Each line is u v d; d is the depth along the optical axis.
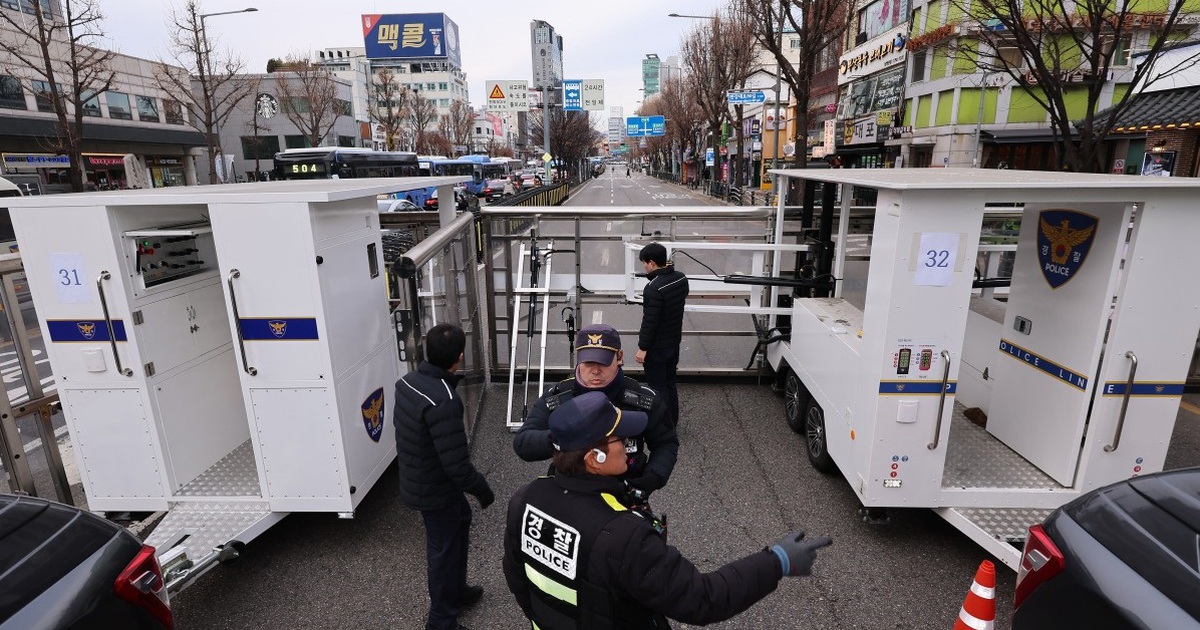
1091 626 2.09
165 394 3.81
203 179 40.19
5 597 1.91
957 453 4.17
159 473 3.81
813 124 37.84
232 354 4.57
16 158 24.86
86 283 3.46
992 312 4.76
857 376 3.81
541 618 1.88
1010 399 4.23
